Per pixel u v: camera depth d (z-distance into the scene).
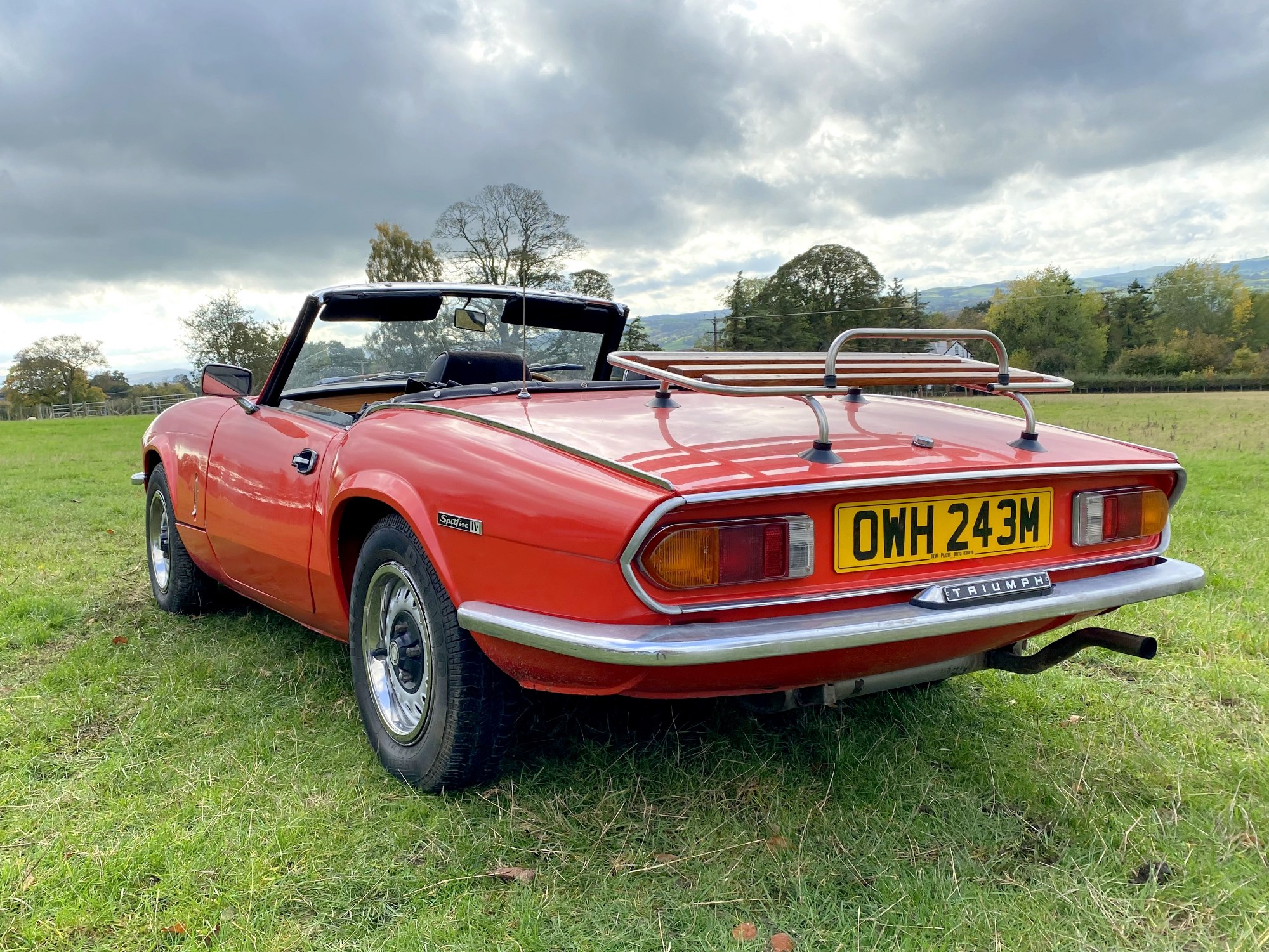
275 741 2.47
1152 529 2.21
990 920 1.67
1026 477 1.96
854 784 2.21
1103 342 65.69
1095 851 1.93
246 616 3.77
